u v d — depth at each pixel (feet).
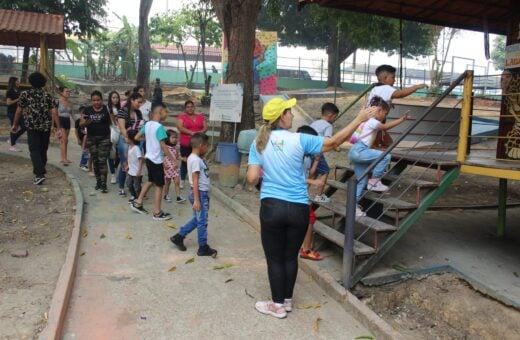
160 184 22.15
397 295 17.12
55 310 12.67
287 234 13.56
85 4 82.79
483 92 69.46
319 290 15.93
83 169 31.99
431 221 25.30
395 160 20.92
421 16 26.30
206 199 18.22
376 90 18.57
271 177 13.24
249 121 37.78
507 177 16.63
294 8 110.42
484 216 26.99
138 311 13.69
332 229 18.33
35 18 57.36
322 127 19.15
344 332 13.26
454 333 15.66
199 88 130.31
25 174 30.42
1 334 11.69
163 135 21.75
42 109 27.40
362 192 18.53
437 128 25.82
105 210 23.48
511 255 20.57
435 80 104.17
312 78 139.44
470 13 25.53
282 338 12.74
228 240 20.38
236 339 12.55
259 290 15.51
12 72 77.51
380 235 20.74
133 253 18.15
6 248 17.63
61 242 18.66
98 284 15.29
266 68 78.54
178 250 18.74
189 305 14.25
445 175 18.25
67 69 144.97
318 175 19.35
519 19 20.76
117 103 29.04
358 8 25.04
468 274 18.25
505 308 16.55
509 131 20.52
